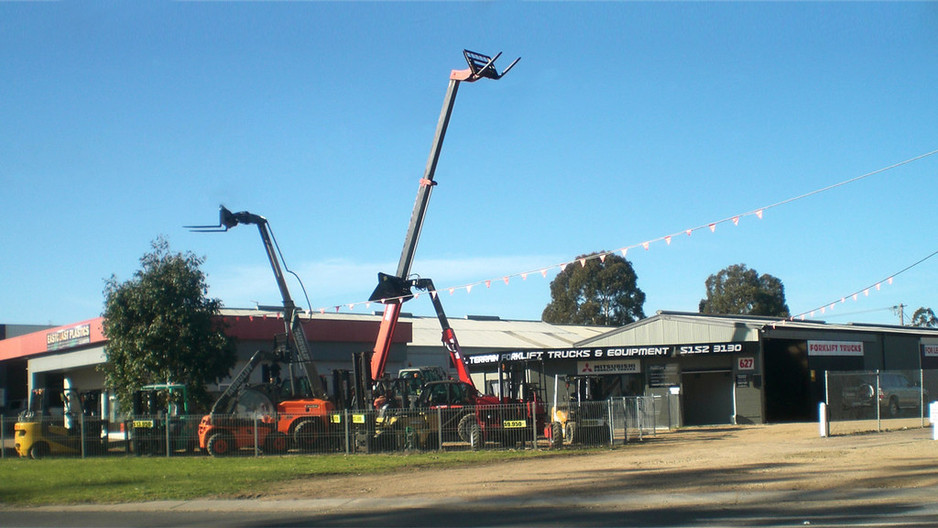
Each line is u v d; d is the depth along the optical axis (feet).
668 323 126.21
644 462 66.69
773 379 122.11
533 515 43.21
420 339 162.09
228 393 91.04
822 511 41.52
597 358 120.06
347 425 83.41
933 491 46.85
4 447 92.58
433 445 82.17
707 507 43.93
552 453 76.74
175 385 91.86
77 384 146.51
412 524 41.50
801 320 153.79
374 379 90.79
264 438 84.17
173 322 102.89
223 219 94.53
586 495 49.24
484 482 56.54
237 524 42.83
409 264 92.02
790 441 83.56
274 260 97.09
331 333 130.11
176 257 105.91
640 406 97.45
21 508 50.88
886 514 40.11
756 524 38.52
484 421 82.17
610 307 230.68
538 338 179.42
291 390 93.09
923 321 248.52
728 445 81.41
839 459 64.13
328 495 52.54
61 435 90.58
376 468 67.72
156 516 46.42
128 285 104.42
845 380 104.37
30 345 144.87
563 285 235.40
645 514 42.34
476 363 124.57
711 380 120.06
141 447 87.30
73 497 54.03
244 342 122.21
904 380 113.29
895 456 64.64
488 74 87.30
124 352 102.27
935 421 78.33
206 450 84.79
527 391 90.63
